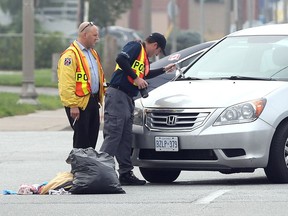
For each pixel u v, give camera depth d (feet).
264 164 123.54
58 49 498.28
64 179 118.83
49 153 180.75
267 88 126.11
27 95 290.97
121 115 128.57
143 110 128.67
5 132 222.07
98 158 117.70
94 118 132.26
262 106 123.34
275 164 124.06
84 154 117.39
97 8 489.26
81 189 116.16
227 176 143.64
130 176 129.90
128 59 128.47
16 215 99.09
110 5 495.00
